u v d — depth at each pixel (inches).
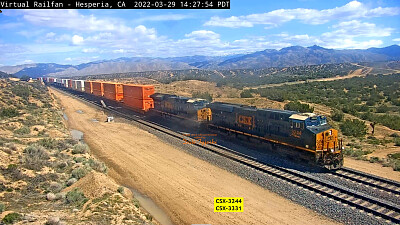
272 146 1131.3
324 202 693.9
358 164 954.7
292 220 642.8
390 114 1967.3
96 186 723.4
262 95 2497.5
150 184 877.8
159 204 757.3
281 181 827.4
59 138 1342.3
